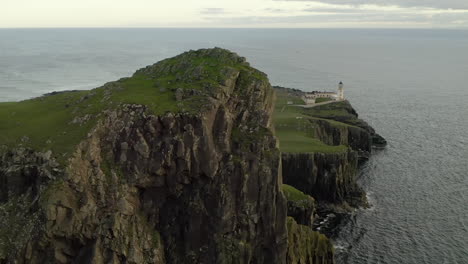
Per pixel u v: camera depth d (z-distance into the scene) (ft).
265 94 294.46
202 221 260.62
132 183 249.75
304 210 369.30
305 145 500.74
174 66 323.16
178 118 258.78
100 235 232.73
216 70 297.33
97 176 243.60
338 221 411.34
